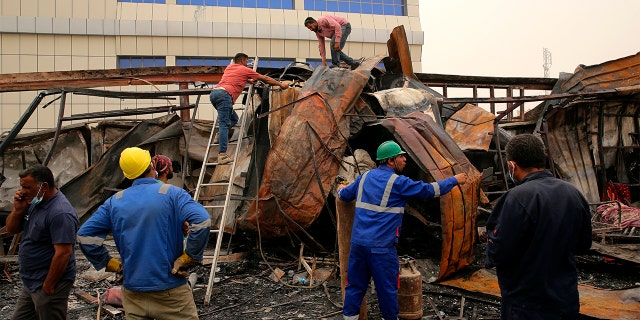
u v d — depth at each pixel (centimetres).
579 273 625
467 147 742
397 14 1709
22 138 920
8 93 1405
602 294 506
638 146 979
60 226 314
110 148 880
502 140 825
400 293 452
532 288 249
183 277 297
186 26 1532
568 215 249
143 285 284
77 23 1471
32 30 1445
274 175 638
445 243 554
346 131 689
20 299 333
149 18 1515
